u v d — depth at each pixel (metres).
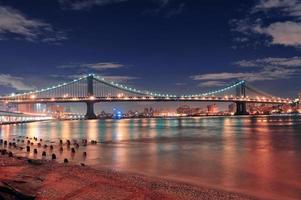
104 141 53.34
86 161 31.27
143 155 35.22
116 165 28.69
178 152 37.84
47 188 17.66
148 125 123.56
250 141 52.41
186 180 22.23
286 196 18.27
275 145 45.78
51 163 26.89
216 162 30.00
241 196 18.08
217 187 20.27
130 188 18.30
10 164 25.22
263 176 23.52
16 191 15.39
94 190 17.66
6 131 89.25
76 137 63.03
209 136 63.72
